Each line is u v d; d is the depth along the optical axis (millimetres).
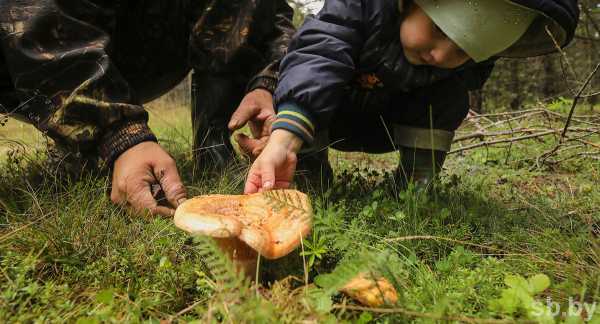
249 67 903
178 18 945
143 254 544
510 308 403
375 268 389
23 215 613
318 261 521
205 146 923
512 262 561
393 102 817
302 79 620
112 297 427
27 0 637
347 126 890
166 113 1990
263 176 551
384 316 414
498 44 557
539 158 1116
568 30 579
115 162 638
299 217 465
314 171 815
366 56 699
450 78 779
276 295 418
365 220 648
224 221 431
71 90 641
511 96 2898
